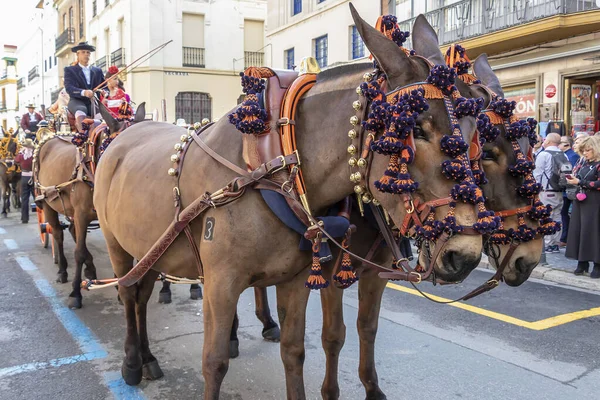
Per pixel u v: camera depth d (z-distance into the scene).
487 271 7.45
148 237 3.06
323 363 4.16
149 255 2.88
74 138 5.49
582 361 4.16
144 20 23.70
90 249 8.79
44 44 42.28
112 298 5.96
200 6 24.61
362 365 3.40
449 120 2.01
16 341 4.61
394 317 5.29
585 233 6.61
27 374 3.93
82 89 6.86
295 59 19.05
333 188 2.48
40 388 3.71
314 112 2.52
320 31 17.52
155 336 4.77
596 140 6.61
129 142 3.79
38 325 5.04
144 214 3.05
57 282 6.68
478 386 3.72
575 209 6.82
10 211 14.65
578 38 10.96
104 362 4.17
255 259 2.48
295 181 2.46
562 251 8.33
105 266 7.54
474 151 2.17
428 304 5.75
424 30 2.44
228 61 25.39
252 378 3.91
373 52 2.12
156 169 3.10
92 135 5.38
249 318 5.32
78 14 32.66
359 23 2.13
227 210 2.49
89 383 3.79
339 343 3.22
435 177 2.02
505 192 2.86
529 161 2.85
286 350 2.77
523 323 5.09
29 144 11.81
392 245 2.64
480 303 5.79
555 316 5.32
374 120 2.12
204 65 24.89
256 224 2.45
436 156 2.02
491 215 2.02
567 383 3.77
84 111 6.79
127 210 3.22
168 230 2.76
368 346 3.37
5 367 4.06
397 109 1.99
